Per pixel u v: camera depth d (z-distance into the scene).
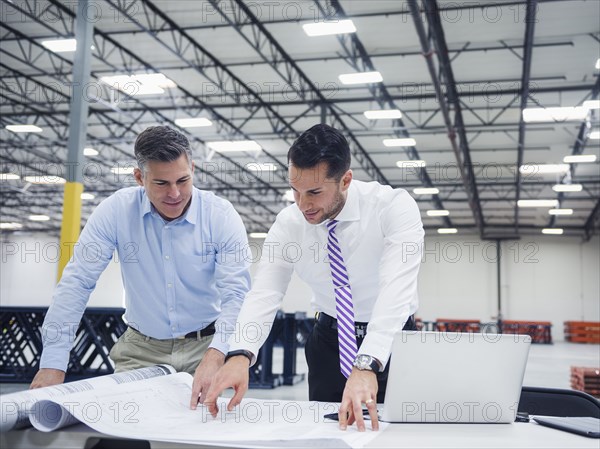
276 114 11.26
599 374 6.13
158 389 1.40
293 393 6.61
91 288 1.76
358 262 1.64
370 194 1.61
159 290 1.81
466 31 7.98
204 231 1.78
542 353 13.82
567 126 10.82
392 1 7.27
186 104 11.08
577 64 8.79
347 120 11.51
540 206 16.86
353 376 1.27
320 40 8.41
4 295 22.39
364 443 1.05
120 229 1.79
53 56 9.41
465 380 1.24
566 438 1.13
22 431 1.08
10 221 21.27
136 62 9.47
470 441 1.08
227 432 1.11
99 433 1.06
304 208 1.44
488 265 19.28
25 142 12.97
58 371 1.61
